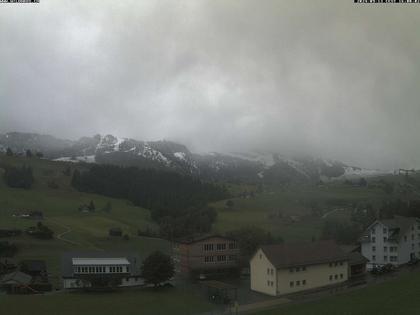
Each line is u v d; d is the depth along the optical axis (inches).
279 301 3619.6
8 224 6663.4
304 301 3499.0
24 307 3440.0
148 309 3427.7
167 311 3371.1
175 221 7509.8
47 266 4987.7
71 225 7263.8
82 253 4621.1
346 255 4360.2
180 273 5007.4
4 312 3292.3
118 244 6309.1
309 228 7416.3
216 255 4859.7
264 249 4037.9
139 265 4500.5
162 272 4190.5
